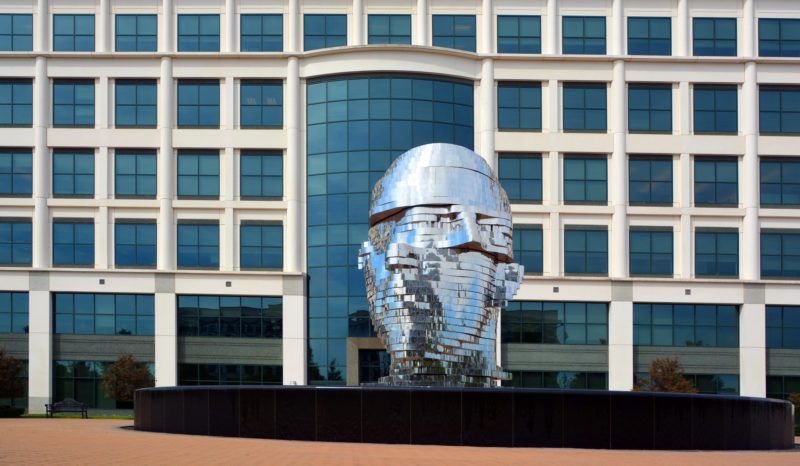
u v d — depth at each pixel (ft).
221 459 56.90
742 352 208.33
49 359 206.08
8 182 213.66
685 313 211.61
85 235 212.84
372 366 205.36
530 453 67.21
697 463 61.46
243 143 212.84
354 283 205.57
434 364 83.25
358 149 207.10
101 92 214.69
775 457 70.33
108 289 208.03
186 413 84.69
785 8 216.54
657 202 213.87
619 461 61.82
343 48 207.10
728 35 217.15
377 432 74.74
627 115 214.90
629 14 216.95
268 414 78.07
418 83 208.33
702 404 77.25
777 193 214.69
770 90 215.51
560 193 212.84
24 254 213.05
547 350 209.36
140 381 199.21
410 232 85.76
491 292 86.99
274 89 214.28
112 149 214.07
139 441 73.36
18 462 54.39
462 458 60.90
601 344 209.97
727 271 212.84
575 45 216.74
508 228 88.53
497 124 213.66
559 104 214.48
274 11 215.72
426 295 83.87
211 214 212.64
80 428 102.27
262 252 212.02
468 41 215.72
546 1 216.33
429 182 85.10
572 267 211.82
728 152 214.07
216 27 215.92
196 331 209.36
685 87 214.90
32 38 215.92
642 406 75.56
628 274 211.61
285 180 212.43
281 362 208.64
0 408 185.78
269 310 209.97
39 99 213.46
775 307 212.23
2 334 208.23
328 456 60.34
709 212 213.25
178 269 211.00
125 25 216.33
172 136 213.05
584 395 75.05
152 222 213.05
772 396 210.18
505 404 74.49
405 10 215.51
